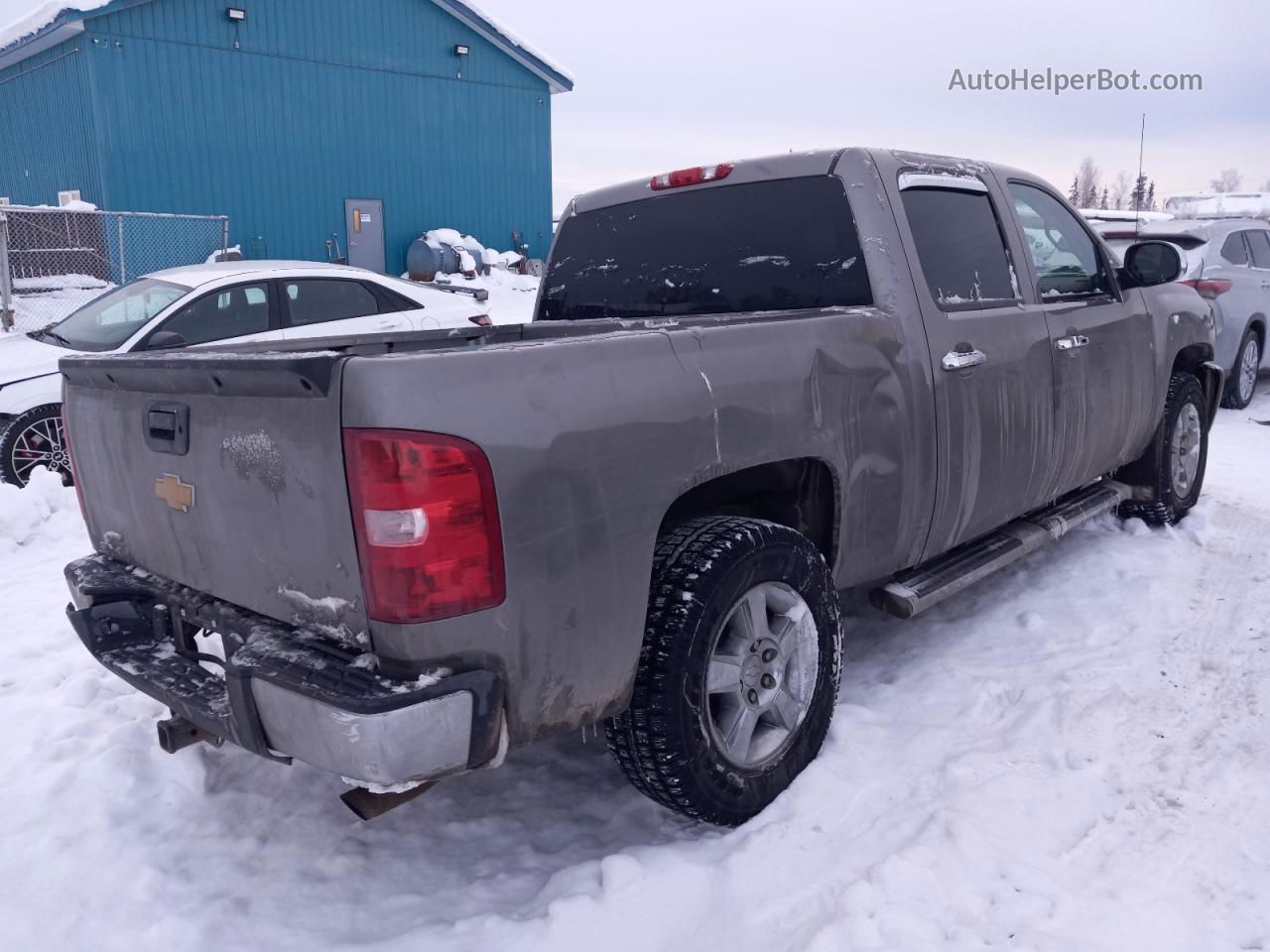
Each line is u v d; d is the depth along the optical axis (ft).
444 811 9.64
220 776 10.37
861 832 8.80
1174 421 16.48
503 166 71.61
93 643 9.20
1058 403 12.95
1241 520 17.74
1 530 19.10
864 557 10.40
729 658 8.76
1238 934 7.39
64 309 39.52
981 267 12.14
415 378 6.64
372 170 64.34
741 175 11.96
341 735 6.62
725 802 8.68
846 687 11.76
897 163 11.33
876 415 10.10
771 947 7.54
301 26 59.47
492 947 7.49
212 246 57.16
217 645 12.76
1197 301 17.53
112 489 9.34
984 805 9.04
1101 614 13.52
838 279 10.96
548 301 14.30
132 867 8.80
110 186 52.90
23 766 10.53
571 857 8.84
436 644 6.80
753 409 8.77
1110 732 10.39
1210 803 9.10
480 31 67.56
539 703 7.39
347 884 8.56
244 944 7.79
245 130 57.93
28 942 7.92
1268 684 11.41
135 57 52.95
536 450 7.10
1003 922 7.59
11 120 61.52
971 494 11.57
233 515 7.75
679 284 12.59
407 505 6.57
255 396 7.23
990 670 12.00
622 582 7.74
